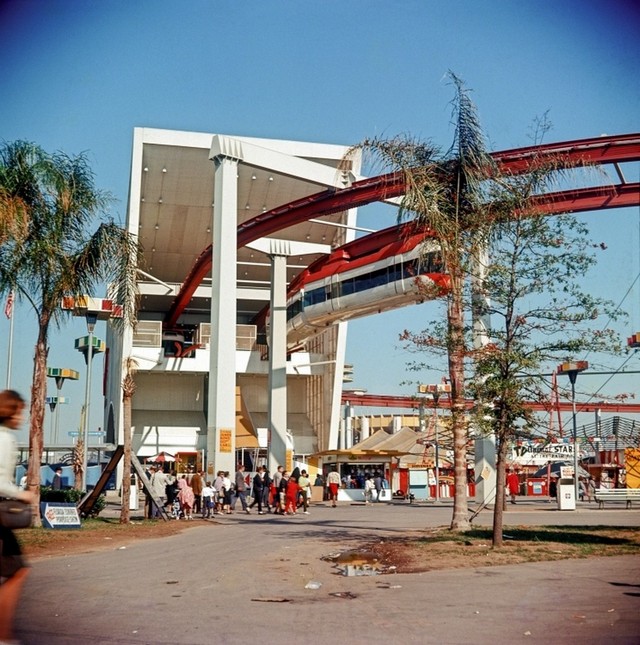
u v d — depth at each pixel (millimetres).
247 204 64750
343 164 22031
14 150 21578
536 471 58625
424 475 42875
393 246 45500
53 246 21734
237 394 57125
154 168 61344
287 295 58812
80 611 8922
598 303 15469
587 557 13766
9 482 6312
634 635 7344
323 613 8766
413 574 12031
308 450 72188
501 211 16391
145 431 70750
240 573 12477
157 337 66500
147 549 16500
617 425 46375
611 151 35219
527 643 7070
